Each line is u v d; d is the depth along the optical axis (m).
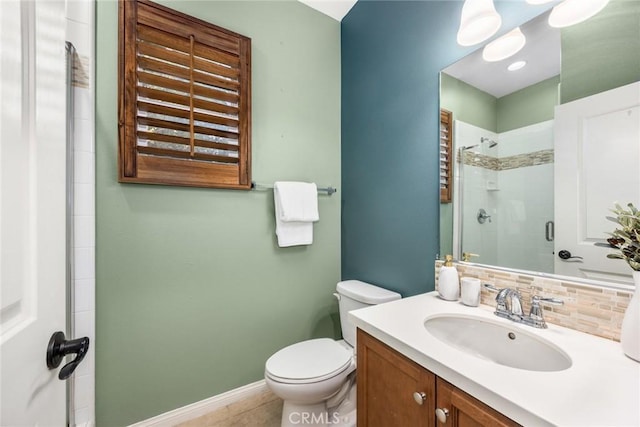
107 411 1.25
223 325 1.56
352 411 1.36
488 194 1.12
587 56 0.85
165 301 1.39
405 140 1.49
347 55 1.96
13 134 0.42
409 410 0.79
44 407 0.51
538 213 0.97
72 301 1.14
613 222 0.79
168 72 1.38
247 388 1.63
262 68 1.69
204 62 1.47
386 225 1.62
